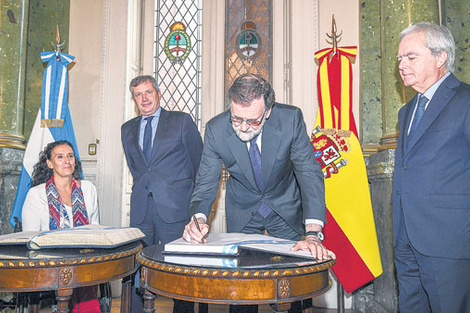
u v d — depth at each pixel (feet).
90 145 13.16
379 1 12.26
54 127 11.20
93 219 8.57
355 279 10.00
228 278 3.90
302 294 4.17
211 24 14.33
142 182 9.19
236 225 6.31
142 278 4.72
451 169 5.09
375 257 10.05
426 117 5.38
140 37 14.53
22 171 10.71
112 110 13.23
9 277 4.70
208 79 14.20
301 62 12.80
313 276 4.33
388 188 10.07
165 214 8.83
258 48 14.17
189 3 14.58
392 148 9.93
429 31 5.31
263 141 5.80
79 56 13.53
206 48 14.32
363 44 12.30
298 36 12.88
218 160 6.14
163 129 9.30
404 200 5.47
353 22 12.68
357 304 11.38
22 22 11.19
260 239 5.14
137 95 9.39
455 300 4.97
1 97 10.61
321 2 12.91
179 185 9.10
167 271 4.11
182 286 4.08
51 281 4.73
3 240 5.42
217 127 5.95
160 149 9.13
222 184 13.47
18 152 10.77
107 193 12.97
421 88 5.54
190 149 9.36
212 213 13.32
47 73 11.43
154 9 14.67
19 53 11.07
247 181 6.08
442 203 5.09
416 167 5.39
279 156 5.81
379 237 10.69
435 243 5.09
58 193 7.92
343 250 10.18
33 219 7.63
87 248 5.59
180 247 4.68
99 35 13.55
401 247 5.94
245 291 3.91
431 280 5.19
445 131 5.14
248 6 14.35
